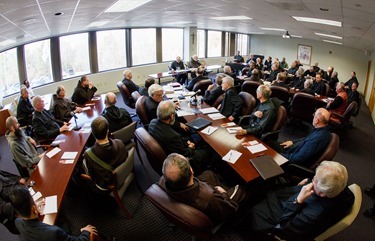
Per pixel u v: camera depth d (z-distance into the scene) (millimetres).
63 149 2887
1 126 5172
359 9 2666
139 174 3592
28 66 6719
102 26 7820
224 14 5762
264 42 14805
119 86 5574
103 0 3211
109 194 2635
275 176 2318
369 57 9484
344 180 1718
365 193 3320
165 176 1745
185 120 3738
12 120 2857
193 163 2883
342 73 11094
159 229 2662
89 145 3488
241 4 3920
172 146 2746
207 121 3506
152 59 10562
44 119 3609
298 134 5156
